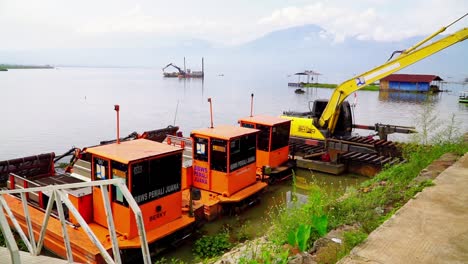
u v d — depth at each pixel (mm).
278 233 6398
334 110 18656
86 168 11398
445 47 15977
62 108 42562
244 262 5539
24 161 13031
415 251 4367
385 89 72875
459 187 6699
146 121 33719
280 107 44625
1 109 40969
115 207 9047
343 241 5004
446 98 56875
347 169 17422
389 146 16625
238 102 50031
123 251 8609
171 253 9688
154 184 9320
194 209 10789
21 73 179125
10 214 5781
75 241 8484
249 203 12508
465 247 4461
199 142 12305
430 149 10609
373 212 6387
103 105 45812
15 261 4000
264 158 14953
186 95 61125
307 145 19062
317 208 6598
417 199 6094
